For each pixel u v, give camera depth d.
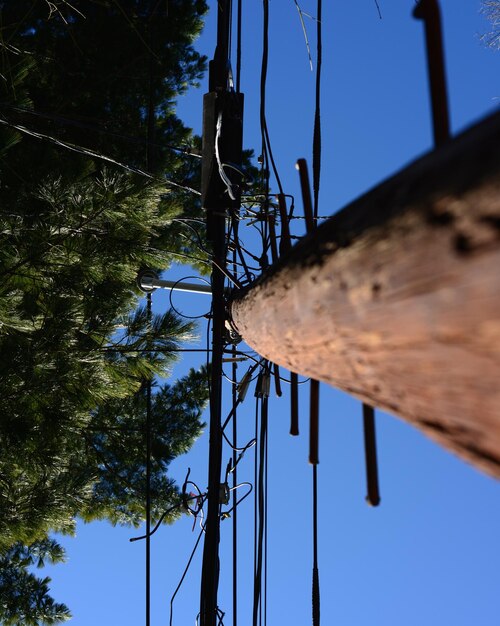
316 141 4.84
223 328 4.97
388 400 1.33
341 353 1.38
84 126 6.16
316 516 4.61
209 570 4.45
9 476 7.50
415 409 1.22
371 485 1.67
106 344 8.03
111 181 7.38
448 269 0.86
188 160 12.49
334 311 1.28
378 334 1.14
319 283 1.33
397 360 1.13
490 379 0.90
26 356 6.92
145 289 6.92
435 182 0.91
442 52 1.22
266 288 1.92
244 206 5.80
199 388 11.02
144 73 11.06
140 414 10.59
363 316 1.16
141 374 8.06
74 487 7.98
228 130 5.25
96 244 7.51
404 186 1.03
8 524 7.41
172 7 11.09
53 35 10.44
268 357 2.46
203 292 6.97
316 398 2.32
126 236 7.66
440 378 1.02
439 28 1.23
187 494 5.65
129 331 7.90
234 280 4.82
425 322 0.95
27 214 7.68
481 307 0.81
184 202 12.16
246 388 5.23
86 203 7.36
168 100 12.25
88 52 10.64
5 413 6.97
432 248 0.89
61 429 7.35
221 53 5.32
